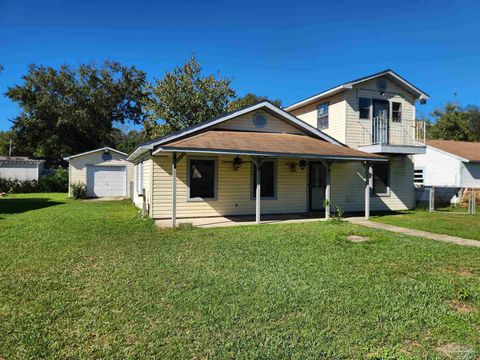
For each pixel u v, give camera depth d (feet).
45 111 109.91
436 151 70.59
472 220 39.14
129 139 124.88
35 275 16.88
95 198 71.61
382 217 41.91
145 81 126.11
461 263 19.60
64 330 11.02
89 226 31.89
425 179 72.79
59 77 112.27
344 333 10.85
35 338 10.45
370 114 48.73
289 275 16.96
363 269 18.17
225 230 30.60
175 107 91.81
